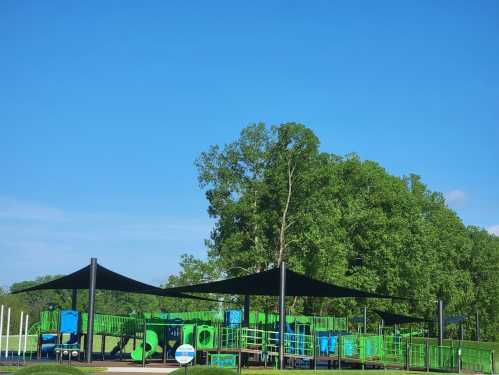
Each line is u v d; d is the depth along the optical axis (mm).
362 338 31000
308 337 31250
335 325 40594
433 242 69125
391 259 59219
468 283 75375
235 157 59094
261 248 57688
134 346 32594
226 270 56875
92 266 28234
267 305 57094
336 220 56656
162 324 28469
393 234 59875
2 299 63844
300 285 31312
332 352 30922
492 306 80938
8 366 24938
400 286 60281
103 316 31297
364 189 64500
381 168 66000
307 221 56156
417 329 64812
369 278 56688
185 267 54938
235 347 28578
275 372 25125
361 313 59062
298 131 57625
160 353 32031
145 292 35656
